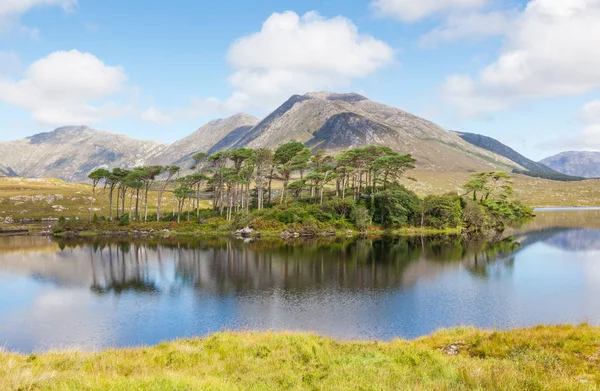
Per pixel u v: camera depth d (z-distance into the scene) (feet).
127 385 40.29
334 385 44.96
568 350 60.34
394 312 133.08
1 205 555.28
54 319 132.87
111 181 435.53
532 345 64.49
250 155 419.54
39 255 265.54
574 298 149.07
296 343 70.54
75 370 51.52
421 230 366.84
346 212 384.68
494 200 441.27
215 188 461.37
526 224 463.01
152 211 542.98
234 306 143.74
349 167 401.70
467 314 130.52
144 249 286.46
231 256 249.75
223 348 67.97
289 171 440.04
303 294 158.30
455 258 235.20
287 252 260.21
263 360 59.88
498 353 64.08
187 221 409.69
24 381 40.37
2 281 190.80
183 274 201.26
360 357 61.05
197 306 144.87
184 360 60.49
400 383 44.96
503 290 161.58
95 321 130.41
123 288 174.91
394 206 378.94
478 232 370.12
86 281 189.06
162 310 141.18
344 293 158.81
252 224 364.99
